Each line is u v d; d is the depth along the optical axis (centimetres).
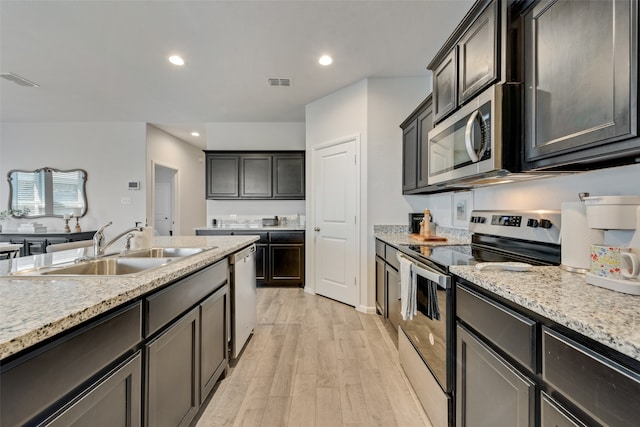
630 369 55
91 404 77
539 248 148
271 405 165
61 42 246
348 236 331
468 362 116
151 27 226
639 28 79
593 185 128
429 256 159
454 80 171
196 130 514
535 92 119
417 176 260
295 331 263
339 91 341
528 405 81
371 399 170
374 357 217
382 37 240
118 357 89
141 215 464
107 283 99
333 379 189
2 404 57
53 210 462
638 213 94
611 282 89
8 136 465
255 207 477
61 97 366
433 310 147
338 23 222
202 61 278
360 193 316
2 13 208
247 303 235
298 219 474
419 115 255
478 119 139
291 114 432
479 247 198
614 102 86
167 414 117
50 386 66
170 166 542
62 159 464
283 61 277
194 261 141
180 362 128
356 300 320
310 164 381
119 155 466
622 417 56
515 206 182
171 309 120
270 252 412
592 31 93
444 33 235
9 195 462
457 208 257
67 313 71
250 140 475
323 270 365
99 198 465
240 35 237
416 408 162
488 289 100
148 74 304
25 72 300
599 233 109
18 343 57
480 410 107
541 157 116
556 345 73
